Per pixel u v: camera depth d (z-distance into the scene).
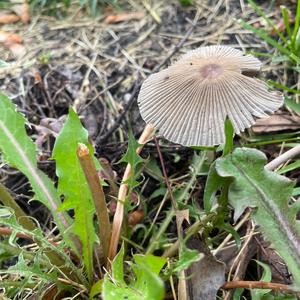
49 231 0.12
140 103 0.11
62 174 0.09
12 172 0.13
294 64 0.14
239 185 0.08
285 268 0.10
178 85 0.10
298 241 0.08
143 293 0.08
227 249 0.10
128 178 0.10
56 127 0.13
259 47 0.15
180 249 0.08
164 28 0.16
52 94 0.14
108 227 0.09
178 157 0.12
